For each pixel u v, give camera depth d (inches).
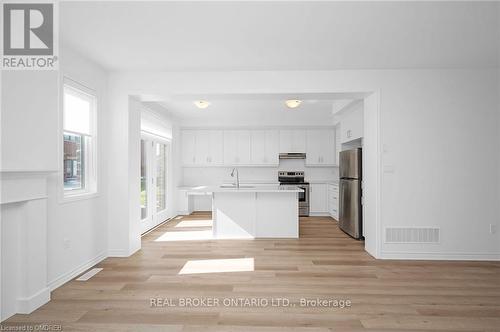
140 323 90.0
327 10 95.4
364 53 132.6
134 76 156.6
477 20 102.1
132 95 158.4
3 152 87.1
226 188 213.2
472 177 153.5
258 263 147.3
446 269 138.5
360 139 218.8
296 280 124.6
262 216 205.9
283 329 86.7
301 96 163.8
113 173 157.6
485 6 93.0
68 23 103.0
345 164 221.0
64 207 121.6
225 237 205.2
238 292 112.3
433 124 153.9
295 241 194.5
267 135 311.1
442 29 109.1
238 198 205.8
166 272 134.0
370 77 154.1
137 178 169.6
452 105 153.6
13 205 94.2
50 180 113.1
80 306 100.8
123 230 157.9
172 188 281.6
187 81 156.6
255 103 230.7
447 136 153.4
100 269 137.9
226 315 94.7
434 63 145.9
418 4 92.0
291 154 308.7
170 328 87.3
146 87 156.6
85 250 137.3
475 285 119.5
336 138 303.9
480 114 153.4
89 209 140.4
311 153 309.4
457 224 153.8
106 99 156.3
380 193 154.9
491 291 113.7
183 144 314.2
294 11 96.0
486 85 153.3
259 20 102.0
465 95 153.6
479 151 153.3
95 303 103.0
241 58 138.3
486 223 153.3
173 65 147.8
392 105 154.3
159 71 156.3
